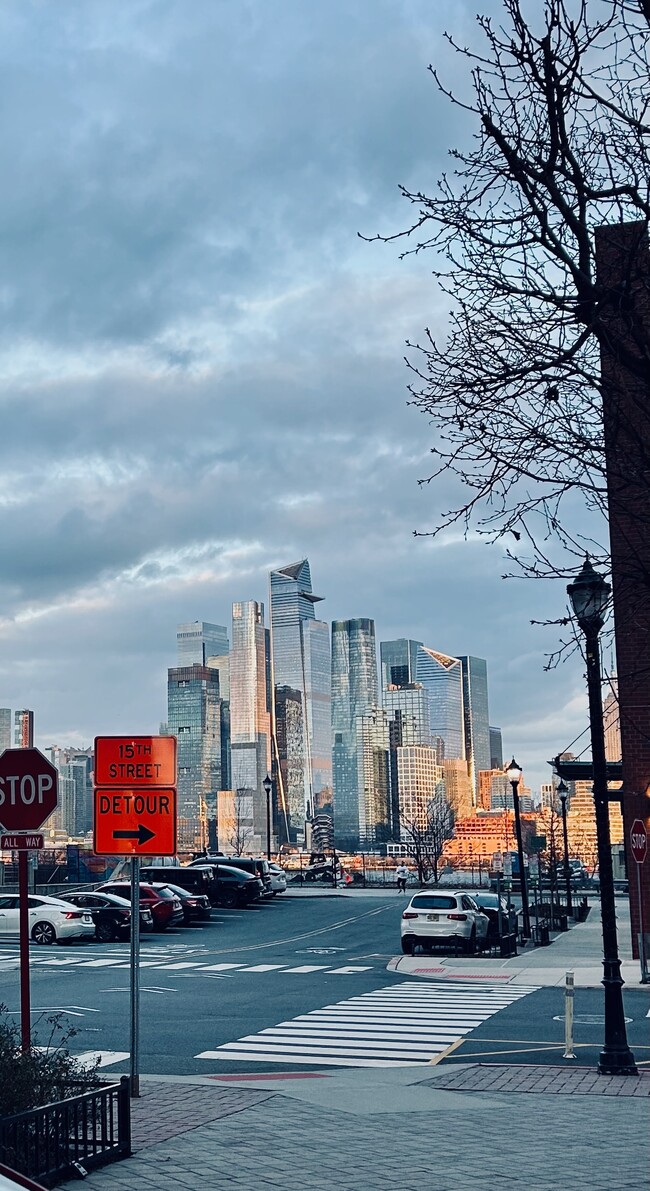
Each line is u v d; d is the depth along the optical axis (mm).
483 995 24953
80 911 40094
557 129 7316
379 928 44750
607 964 15930
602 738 16375
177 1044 18578
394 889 73125
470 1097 14016
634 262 7293
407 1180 9742
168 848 13688
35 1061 10680
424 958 33125
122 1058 17281
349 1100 13672
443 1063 16891
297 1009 22766
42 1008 22812
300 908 55688
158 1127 11922
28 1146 9453
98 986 26750
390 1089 14523
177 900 44844
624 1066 15609
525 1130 11969
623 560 7500
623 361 7094
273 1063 16906
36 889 58812
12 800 12562
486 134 7688
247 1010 22625
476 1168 10211
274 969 30781
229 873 55969
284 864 128250
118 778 13641
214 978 28531
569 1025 17344
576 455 7320
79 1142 10531
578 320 7359
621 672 26406
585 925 47312
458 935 33688
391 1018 21469
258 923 48406
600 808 16188
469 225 7809
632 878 31297
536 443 7543
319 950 36625
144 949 37438
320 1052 17844
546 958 32656
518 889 65625
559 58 7238
